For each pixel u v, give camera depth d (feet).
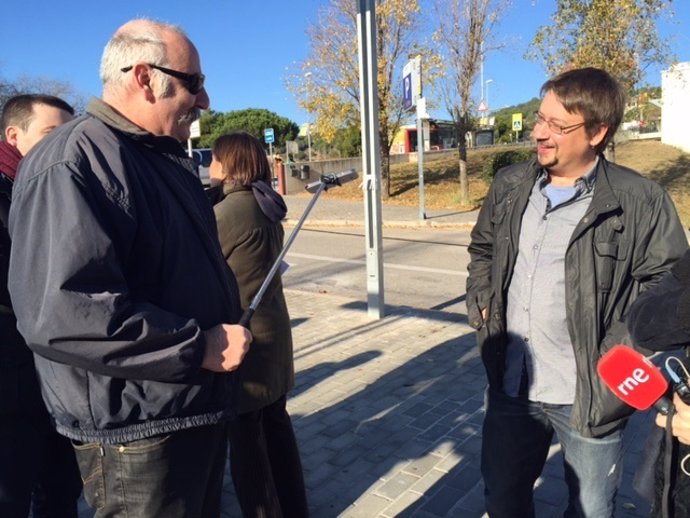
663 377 5.01
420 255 34.68
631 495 10.31
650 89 49.11
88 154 5.10
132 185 5.28
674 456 5.06
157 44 5.58
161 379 5.13
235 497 10.64
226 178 8.60
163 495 5.58
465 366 16.61
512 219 7.34
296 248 37.96
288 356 8.86
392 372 16.34
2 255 7.06
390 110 60.44
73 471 8.60
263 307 8.38
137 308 5.02
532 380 7.19
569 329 6.77
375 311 21.44
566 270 6.77
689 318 4.69
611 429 6.79
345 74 59.16
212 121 142.41
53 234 4.81
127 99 5.66
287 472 9.00
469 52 54.95
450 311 22.85
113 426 5.28
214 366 5.40
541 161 7.02
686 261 4.98
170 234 5.52
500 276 7.40
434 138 116.16
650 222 6.58
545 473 11.18
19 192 5.10
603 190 6.68
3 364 7.16
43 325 4.76
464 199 57.00
